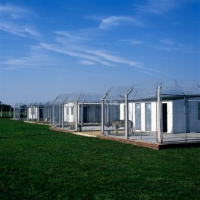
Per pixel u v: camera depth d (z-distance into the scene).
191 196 7.71
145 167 10.95
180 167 10.89
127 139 18.02
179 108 23.31
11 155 13.60
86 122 38.34
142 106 25.95
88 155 13.59
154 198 7.56
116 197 7.66
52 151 14.79
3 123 41.75
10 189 8.40
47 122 42.31
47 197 7.69
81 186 8.61
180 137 19.27
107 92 21.20
